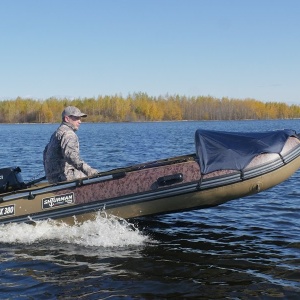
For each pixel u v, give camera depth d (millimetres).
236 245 5277
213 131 5680
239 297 3852
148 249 5148
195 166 5328
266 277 4270
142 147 22328
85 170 5641
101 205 5523
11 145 25219
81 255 4949
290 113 132250
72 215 5609
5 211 5738
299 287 4027
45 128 69500
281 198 7949
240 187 5250
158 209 5465
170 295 3912
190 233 5812
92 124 96688
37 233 5637
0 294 3967
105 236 5555
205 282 4176
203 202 5387
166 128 60125
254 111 122875
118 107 110625
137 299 3838
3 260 4824
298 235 5633
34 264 4695
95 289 4051
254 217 6602
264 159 5234
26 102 110062
